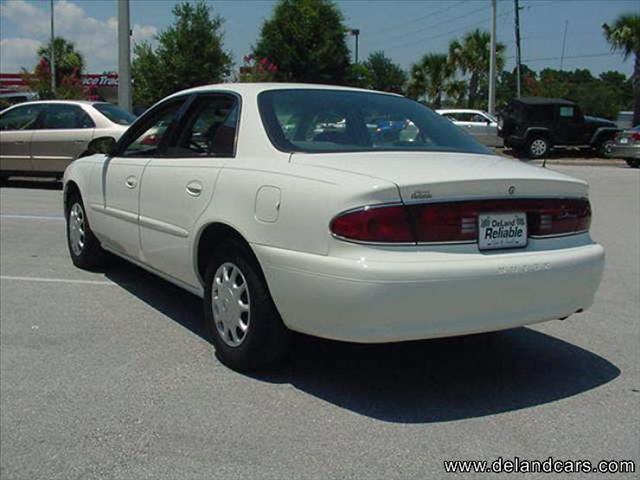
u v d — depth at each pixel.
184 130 4.97
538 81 50.44
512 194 3.78
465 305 3.57
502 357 4.60
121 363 4.37
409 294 3.43
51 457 3.25
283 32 42.59
